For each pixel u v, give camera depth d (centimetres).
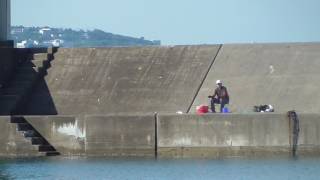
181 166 16900
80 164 17500
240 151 18238
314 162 17050
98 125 18838
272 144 18150
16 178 15500
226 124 18288
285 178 14988
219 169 16338
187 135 18438
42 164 17575
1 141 19012
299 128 18050
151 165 17162
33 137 19038
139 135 18688
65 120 19038
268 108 19662
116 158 18538
